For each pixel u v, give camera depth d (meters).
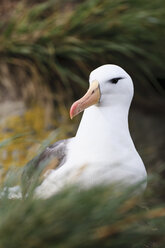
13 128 11.34
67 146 7.70
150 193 6.64
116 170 7.24
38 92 11.79
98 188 5.81
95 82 7.55
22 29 11.47
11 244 5.42
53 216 5.50
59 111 11.75
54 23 11.48
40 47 11.35
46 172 7.38
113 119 7.50
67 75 11.75
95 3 11.56
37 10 11.66
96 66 11.78
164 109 12.99
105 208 5.63
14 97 11.89
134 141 12.49
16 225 5.46
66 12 11.95
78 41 11.29
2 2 12.22
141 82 12.57
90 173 7.21
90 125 7.50
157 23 11.58
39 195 6.07
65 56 11.47
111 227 5.65
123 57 11.83
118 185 6.01
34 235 5.44
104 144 7.36
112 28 11.42
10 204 5.91
